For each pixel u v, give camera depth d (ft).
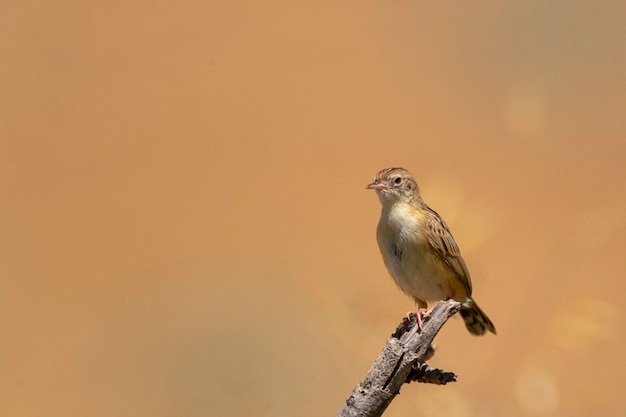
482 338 45.57
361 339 42.42
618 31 84.64
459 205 47.73
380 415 22.29
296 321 46.88
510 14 85.46
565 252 51.70
